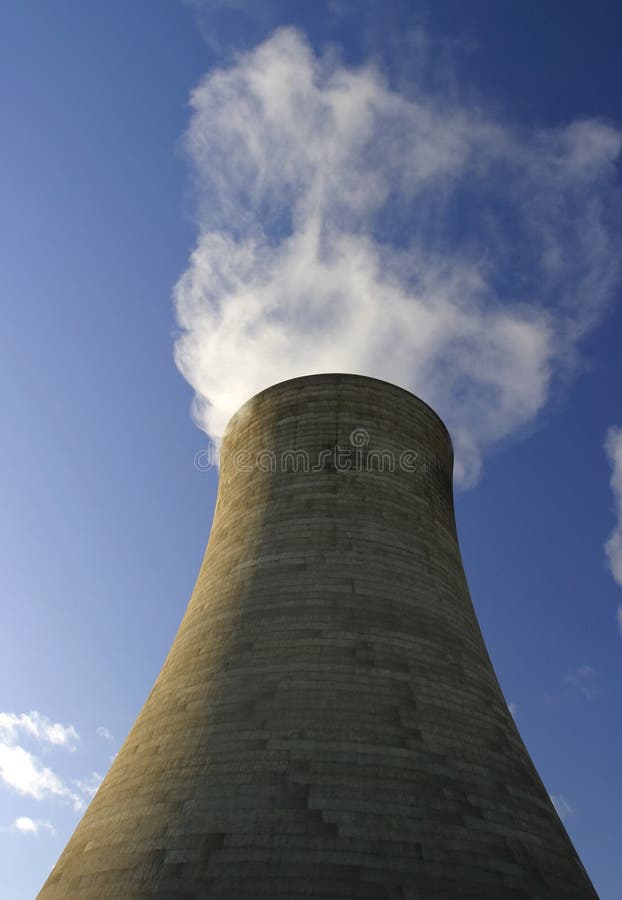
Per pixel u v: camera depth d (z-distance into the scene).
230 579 22.02
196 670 19.75
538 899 15.30
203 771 16.50
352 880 13.97
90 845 16.95
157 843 15.41
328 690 17.72
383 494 23.44
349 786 15.68
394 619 20.05
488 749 18.30
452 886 14.45
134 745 19.39
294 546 21.62
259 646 19.16
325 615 19.55
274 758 16.23
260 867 14.19
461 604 22.98
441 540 24.33
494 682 21.75
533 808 17.73
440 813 15.73
